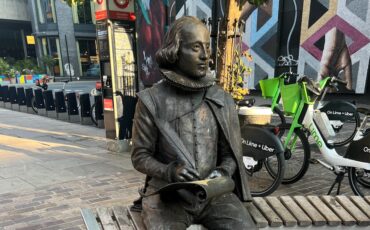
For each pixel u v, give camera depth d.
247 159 3.73
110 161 5.08
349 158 3.46
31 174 4.47
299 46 9.98
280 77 5.32
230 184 1.69
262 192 3.65
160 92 1.81
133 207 2.15
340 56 9.11
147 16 12.90
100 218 2.13
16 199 3.61
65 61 32.59
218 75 4.23
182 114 1.77
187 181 1.58
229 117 1.89
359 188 3.82
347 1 8.73
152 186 1.86
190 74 1.71
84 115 8.88
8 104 13.38
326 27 9.27
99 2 5.33
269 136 3.56
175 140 1.71
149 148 1.81
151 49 13.05
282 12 10.20
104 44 5.46
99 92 9.02
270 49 10.62
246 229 1.72
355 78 8.91
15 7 37.12
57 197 3.67
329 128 3.96
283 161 3.52
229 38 4.18
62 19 31.77
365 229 2.38
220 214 1.77
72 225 3.01
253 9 10.80
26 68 33.06
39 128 8.38
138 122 1.82
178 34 1.67
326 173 4.50
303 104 3.92
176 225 1.68
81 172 4.54
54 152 5.70
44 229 2.94
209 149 1.80
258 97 10.86
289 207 2.45
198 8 11.75
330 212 2.42
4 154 5.57
